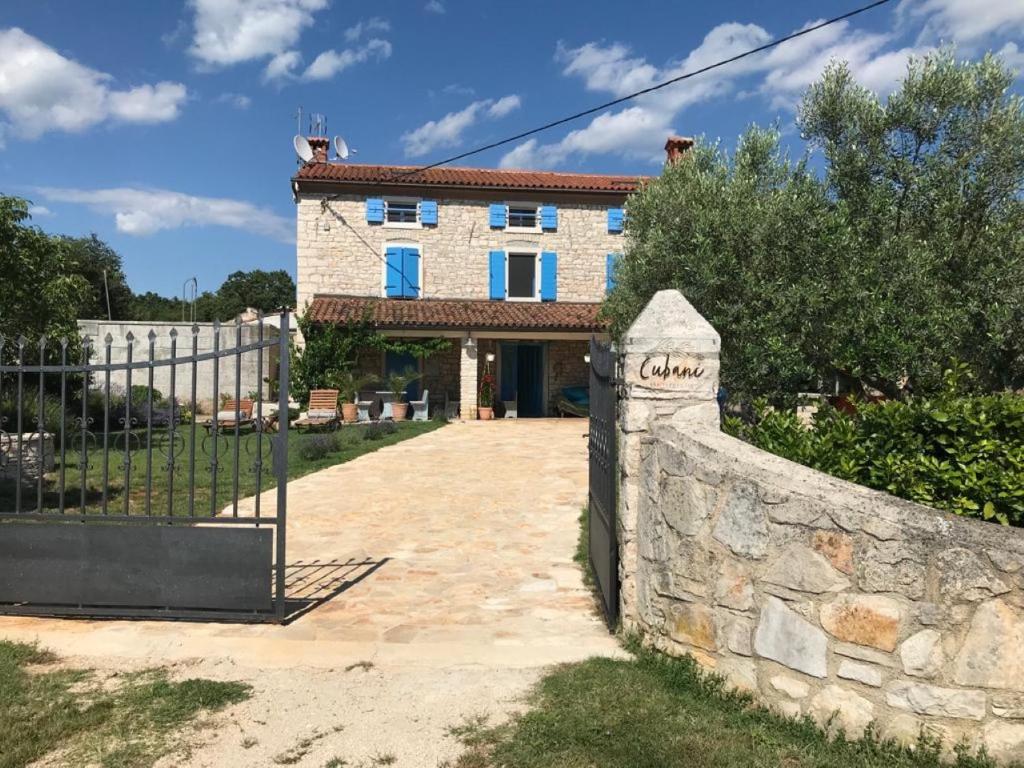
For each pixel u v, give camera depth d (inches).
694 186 337.7
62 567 187.3
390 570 238.8
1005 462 147.9
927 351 248.2
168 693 142.6
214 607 187.3
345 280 871.7
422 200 885.2
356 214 873.5
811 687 123.3
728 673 136.9
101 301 1802.4
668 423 159.6
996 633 107.7
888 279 261.1
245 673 154.9
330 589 217.9
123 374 863.1
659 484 156.4
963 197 267.1
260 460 187.2
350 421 781.3
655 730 124.0
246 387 876.0
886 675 115.2
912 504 120.2
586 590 216.2
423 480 420.2
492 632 180.1
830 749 117.0
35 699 139.3
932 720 111.7
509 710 135.6
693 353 162.6
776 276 280.8
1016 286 257.8
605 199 916.6
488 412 843.4
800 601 124.9
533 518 320.2
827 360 271.9
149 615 186.9
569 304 905.5
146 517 187.0
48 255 517.7
